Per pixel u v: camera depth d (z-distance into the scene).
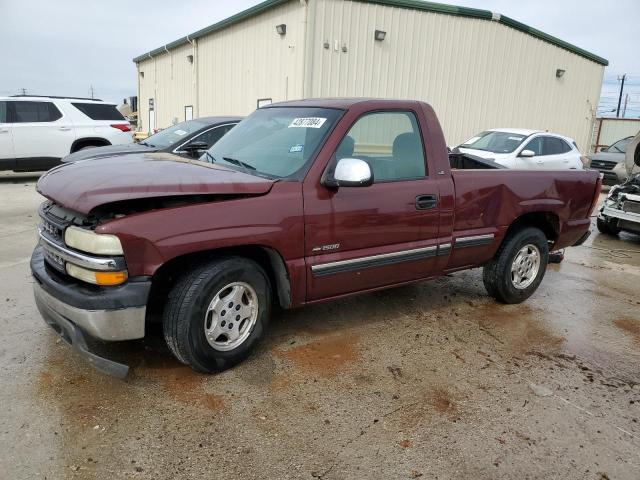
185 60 20.56
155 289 3.38
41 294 3.23
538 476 2.61
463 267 4.62
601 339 4.38
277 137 3.96
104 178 3.10
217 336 3.35
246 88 16.23
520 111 18.31
